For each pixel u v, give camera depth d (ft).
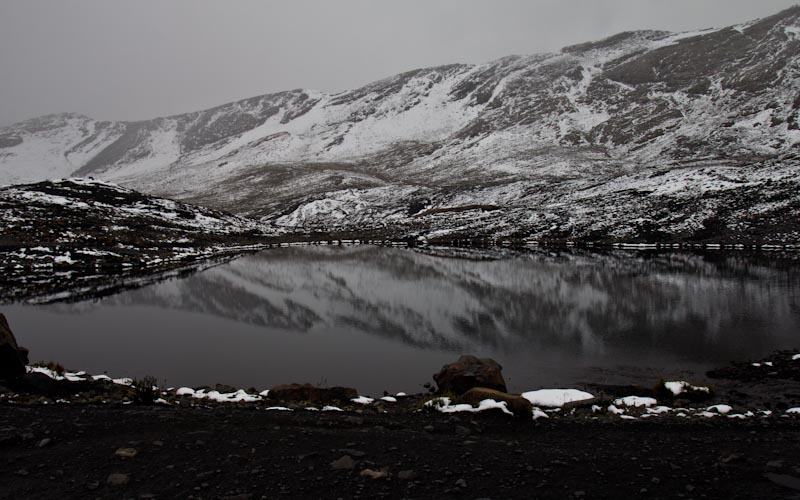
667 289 100.17
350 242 276.00
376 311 85.87
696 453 23.82
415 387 46.32
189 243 222.69
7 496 18.12
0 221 189.06
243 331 72.49
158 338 67.92
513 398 31.81
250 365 54.60
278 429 26.68
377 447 24.03
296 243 273.54
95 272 144.36
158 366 54.24
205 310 88.84
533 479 20.18
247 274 138.41
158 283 122.72
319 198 420.77
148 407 32.01
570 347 60.64
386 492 18.81
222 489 18.90
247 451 22.95
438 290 105.81
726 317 74.38
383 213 365.20
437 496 18.51
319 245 261.24
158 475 20.13
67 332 72.13
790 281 106.52
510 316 79.15
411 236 275.39
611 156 446.19
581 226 232.53
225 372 51.96
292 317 81.97
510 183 372.99
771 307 80.69
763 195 207.51
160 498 18.10
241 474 20.33
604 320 74.54
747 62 550.36
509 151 516.32
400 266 153.17
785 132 383.65
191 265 165.07
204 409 31.94
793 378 45.44
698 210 212.43
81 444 23.52
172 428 26.40
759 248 176.86
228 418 29.04
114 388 38.42
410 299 96.32
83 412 29.45
